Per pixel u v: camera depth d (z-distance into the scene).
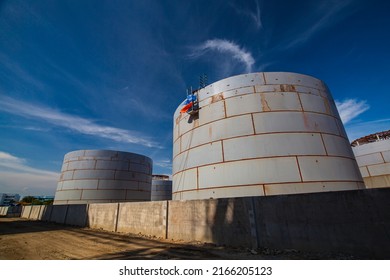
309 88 14.75
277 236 8.12
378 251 6.19
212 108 15.39
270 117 13.47
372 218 6.47
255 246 8.45
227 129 14.13
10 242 12.69
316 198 7.60
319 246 7.20
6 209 44.38
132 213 15.21
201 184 14.15
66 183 32.50
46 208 31.06
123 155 34.81
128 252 9.17
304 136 12.96
